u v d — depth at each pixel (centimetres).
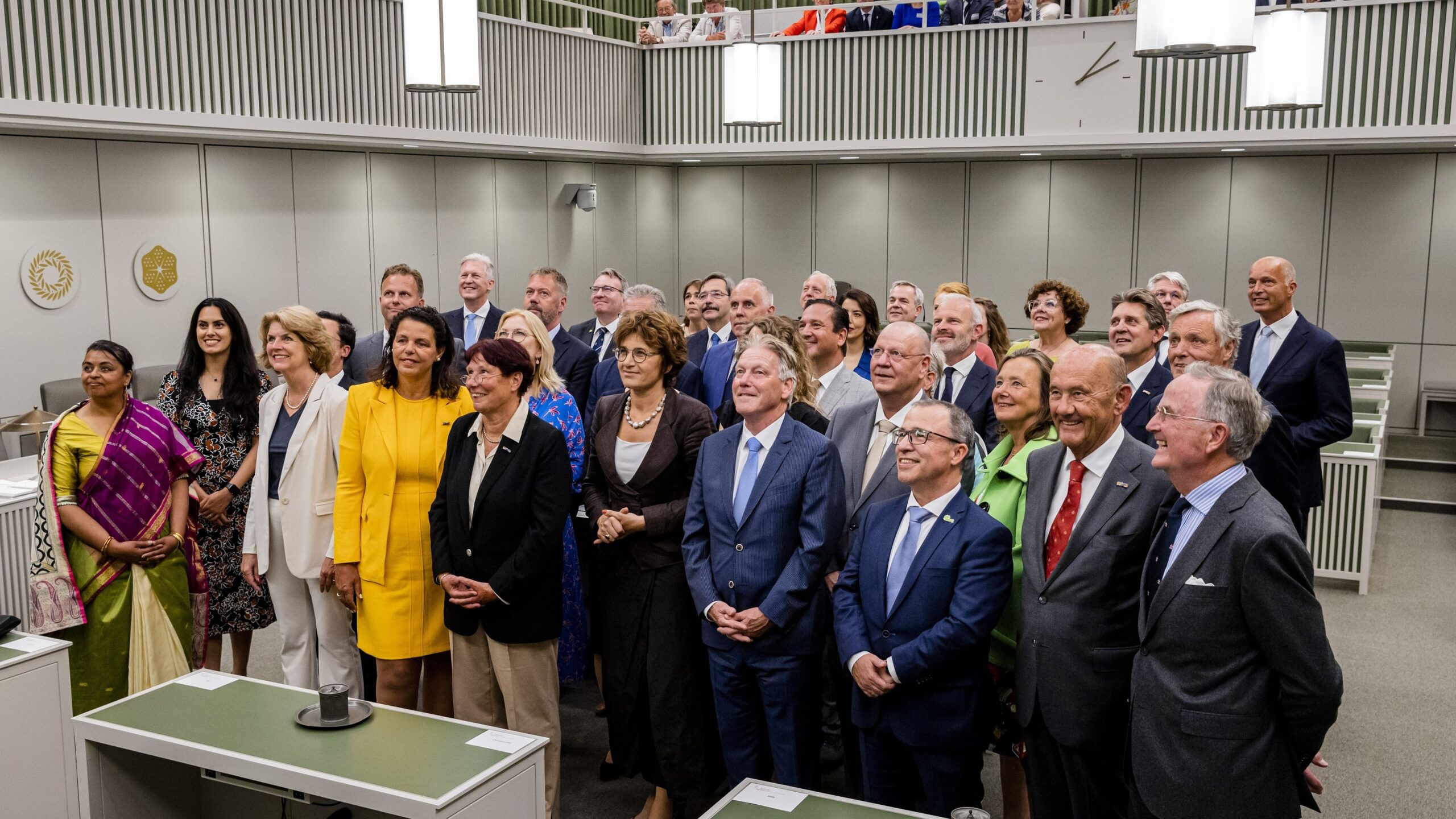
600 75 1168
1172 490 280
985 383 473
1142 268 1290
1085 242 1308
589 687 527
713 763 382
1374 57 920
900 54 1089
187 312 920
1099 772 287
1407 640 591
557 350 552
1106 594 281
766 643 338
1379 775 436
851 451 372
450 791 259
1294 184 1222
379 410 387
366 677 465
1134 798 266
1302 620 243
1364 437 721
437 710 407
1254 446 256
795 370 373
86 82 755
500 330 425
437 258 1159
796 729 341
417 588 385
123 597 414
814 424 388
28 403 809
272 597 441
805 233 1433
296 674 441
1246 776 249
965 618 296
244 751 283
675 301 1512
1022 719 296
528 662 368
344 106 929
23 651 352
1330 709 245
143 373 867
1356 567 678
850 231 1409
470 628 368
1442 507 891
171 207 900
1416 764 444
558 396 429
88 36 757
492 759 278
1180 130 988
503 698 383
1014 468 332
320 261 1031
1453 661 559
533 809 288
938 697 304
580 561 459
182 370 466
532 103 1091
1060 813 294
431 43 508
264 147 972
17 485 550
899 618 309
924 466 305
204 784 341
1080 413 286
